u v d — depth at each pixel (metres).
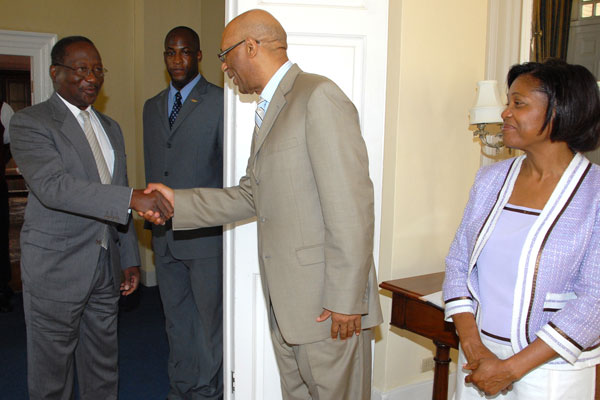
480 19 2.36
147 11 4.29
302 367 1.53
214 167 2.52
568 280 1.17
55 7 4.38
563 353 1.12
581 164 1.19
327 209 1.37
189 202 1.84
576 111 1.14
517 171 1.30
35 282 1.92
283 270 1.49
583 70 1.17
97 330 2.15
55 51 1.93
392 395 2.41
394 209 2.30
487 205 1.33
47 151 1.87
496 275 1.25
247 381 2.13
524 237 1.19
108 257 2.09
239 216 1.85
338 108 1.39
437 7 2.26
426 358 2.49
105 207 1.86
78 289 1.97
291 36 1.94
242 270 2.07
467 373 1.34
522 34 2.31
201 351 2.50
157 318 3.79
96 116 2.16
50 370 2.01
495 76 2.37
